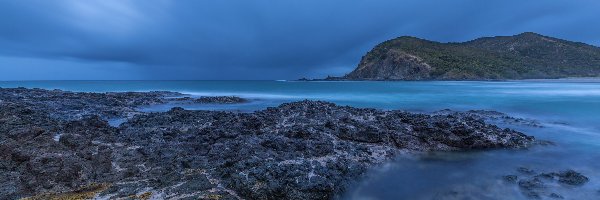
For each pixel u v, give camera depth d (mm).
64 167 12586
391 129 19578
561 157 16672
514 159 16375
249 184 11750
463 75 138875
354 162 14750
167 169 14023
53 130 18406
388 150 17234
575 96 50219
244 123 20906
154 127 22281
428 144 18328
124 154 15305
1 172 12602
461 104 42469
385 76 159750
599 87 72312
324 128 19703
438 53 161500
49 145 15031
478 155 17062
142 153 15703
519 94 55906
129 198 11188
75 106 34844
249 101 50094
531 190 12453
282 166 12516
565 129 23984
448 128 19094
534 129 24016
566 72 162250
